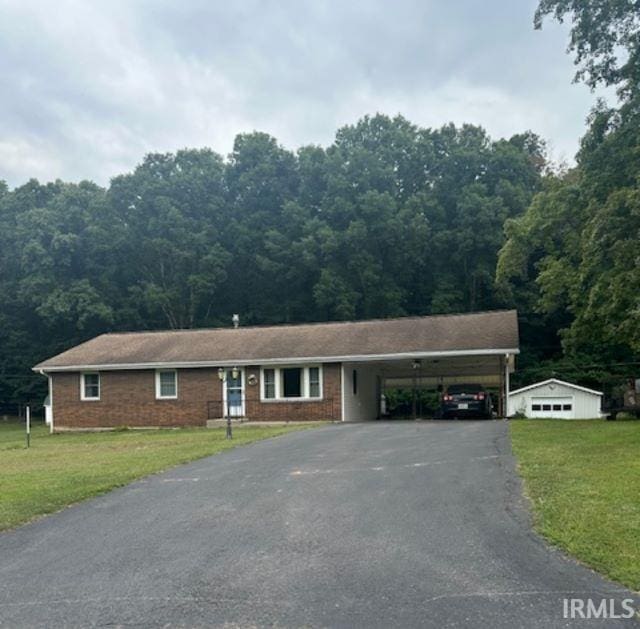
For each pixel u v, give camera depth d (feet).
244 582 17.40
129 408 84.02
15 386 142.72
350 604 15.58
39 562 19.97
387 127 156.66
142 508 26.73
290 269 140.56
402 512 24.14
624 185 51.44
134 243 146.51
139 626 14.78
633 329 53.98
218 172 154.30
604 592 15.84
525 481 28.30
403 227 137.28
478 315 86.17
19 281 142.61
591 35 51.57
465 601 15.53
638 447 36.99
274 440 49.44
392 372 100.78
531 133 164.55
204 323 147.43
